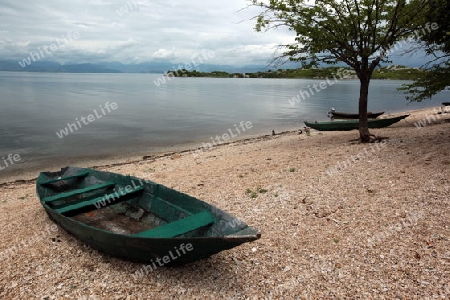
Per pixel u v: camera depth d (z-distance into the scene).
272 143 21.33
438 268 6.06
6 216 10.32
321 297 5.66
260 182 11.82
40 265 7.07
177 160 18.02
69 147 23.00
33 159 19.69
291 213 8.96
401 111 42.19
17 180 15.70
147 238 5.80
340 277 6.12
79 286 6.27
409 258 6.46
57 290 6.16
